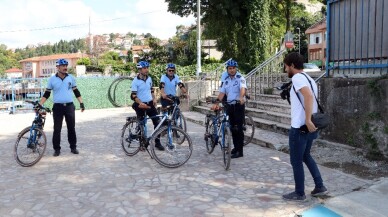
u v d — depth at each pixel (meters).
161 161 6.28
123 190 5.17
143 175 5.89
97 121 12.73
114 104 18.83
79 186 5.40
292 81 4.37
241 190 5.07
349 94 6.64
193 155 7.17
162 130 6.39
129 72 39.44
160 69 20.22
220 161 6.68
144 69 7.18
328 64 7.43
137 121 7.16
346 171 5.72
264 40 23.34
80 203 4.70
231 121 6.82
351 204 4.43
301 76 4.31
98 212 4.39
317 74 9.92
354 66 6.76
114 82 18.72
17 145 6.70
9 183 5.62
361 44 6.61
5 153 7.79
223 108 6.68
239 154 6.90
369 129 6.19
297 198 4.59
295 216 4.19
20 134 6.73
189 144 6.40
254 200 4.67
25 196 5.00
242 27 24.52
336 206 4.40
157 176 5.81
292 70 4.48
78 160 6.98
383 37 6.16
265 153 7.23
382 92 5.95
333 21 7.30
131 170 6.20
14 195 5.05
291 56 4.44
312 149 6.97
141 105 6.98
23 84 17.08
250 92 12.17
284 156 6.95
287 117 9.05
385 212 4.18
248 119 8.20
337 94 6.92
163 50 37.97
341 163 6.10
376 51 6.30
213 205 4.54
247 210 4.36
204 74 17.41
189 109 14.29
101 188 5.28
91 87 18.11
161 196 4.89
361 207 4.34
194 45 35.69
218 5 23.78
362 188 4.94
